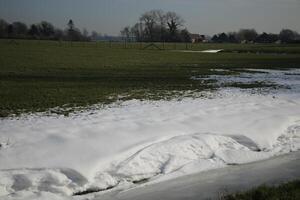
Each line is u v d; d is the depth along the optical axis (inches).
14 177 283.9
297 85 775.7
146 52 2180.1
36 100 559.2
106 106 524.1
